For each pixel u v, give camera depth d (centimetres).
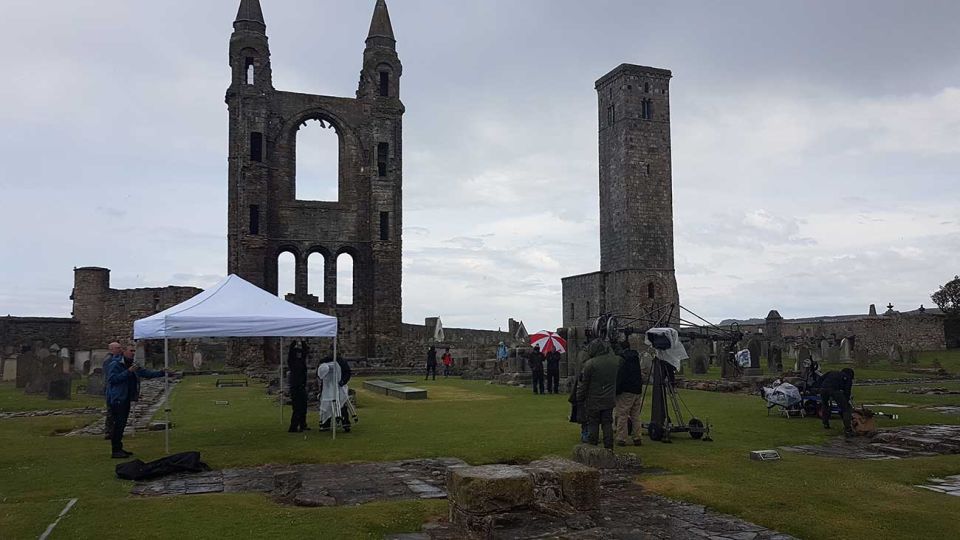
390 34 5228
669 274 6894
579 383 1248
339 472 1112
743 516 822
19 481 1041
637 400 1345
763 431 1534
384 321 4919
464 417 1853
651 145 6988
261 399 2447
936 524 778
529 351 3475
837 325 5831
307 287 4881
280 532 754
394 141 5119
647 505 880
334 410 1492
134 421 1802
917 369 3656
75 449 1330
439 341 5378
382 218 5047
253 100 4747
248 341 4428
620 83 7019
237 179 4662
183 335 1391
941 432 1446
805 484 986
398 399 2467
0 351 4531
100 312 5488
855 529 761
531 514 753
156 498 915
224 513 829
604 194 7306
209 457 1244
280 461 1213
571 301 7756
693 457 1207
